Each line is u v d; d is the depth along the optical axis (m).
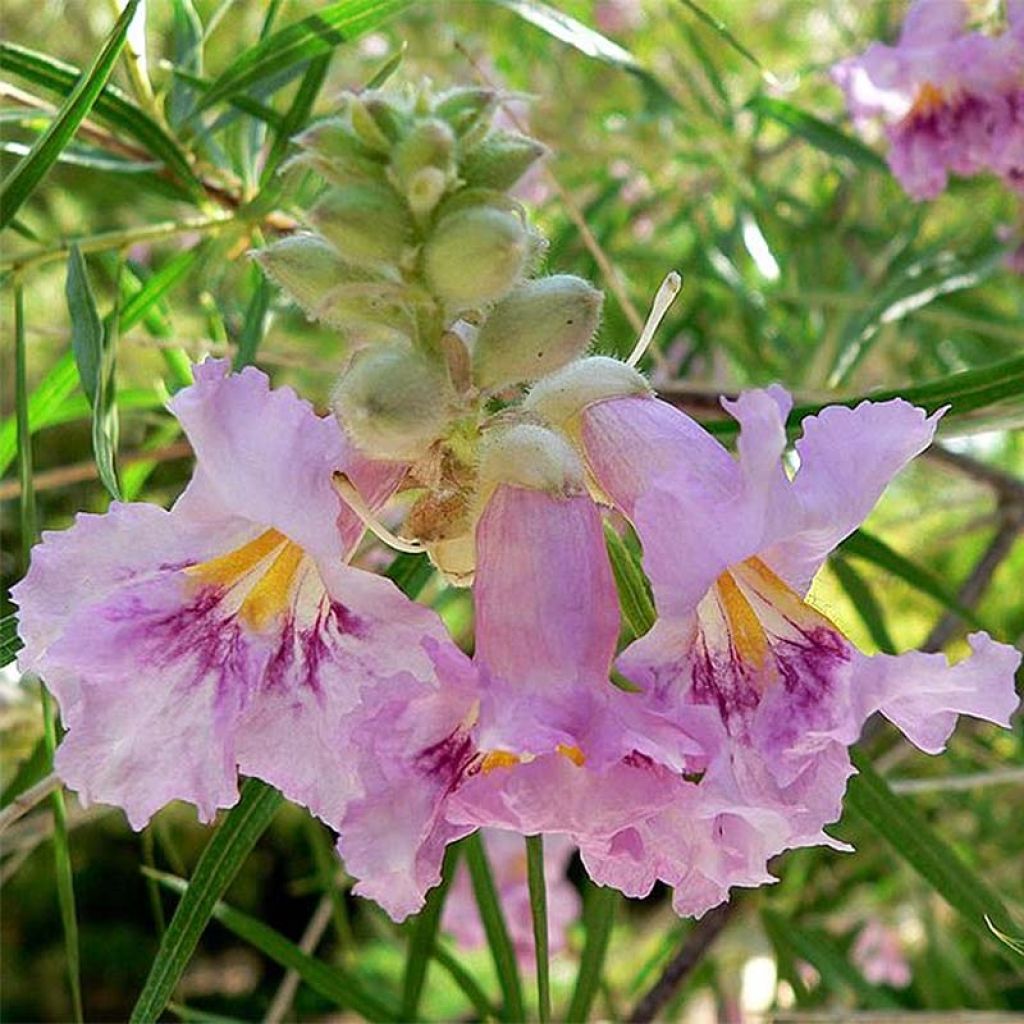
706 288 0.35
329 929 0.88
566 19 0.22
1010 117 0.26
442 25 0.41
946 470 0.34
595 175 0.39
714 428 0.19
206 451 0.12
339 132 0.12
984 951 0.41
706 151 0.36
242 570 0.13
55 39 0.41
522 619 0.12
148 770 0.12
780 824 0.11
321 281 0.13
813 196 0.41
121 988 0.98
